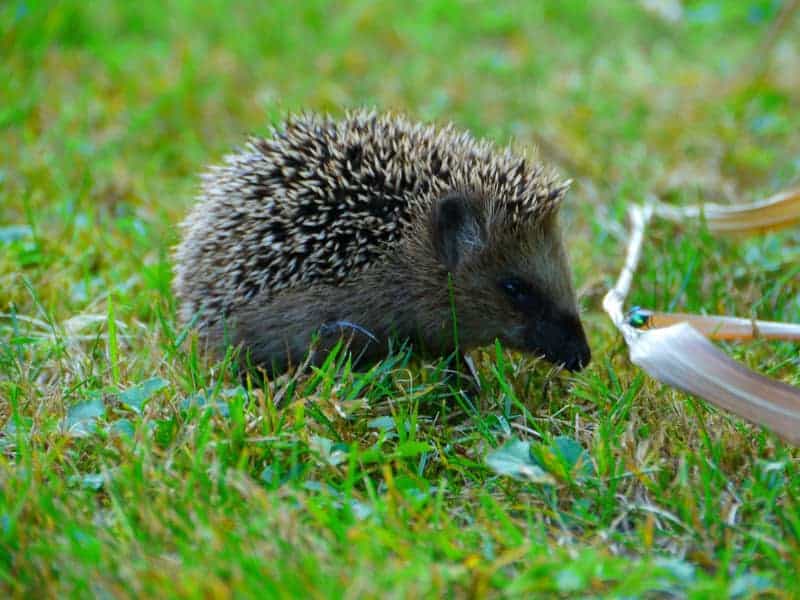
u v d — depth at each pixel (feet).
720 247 33.71
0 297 31.07
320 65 50.85
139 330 28.84
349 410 23.35
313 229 26.76
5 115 42.50
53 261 33.12
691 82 50.29
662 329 23.43
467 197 27.40
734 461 22.18
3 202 36.83
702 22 57.82
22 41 49.39
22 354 27.04
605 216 36.88
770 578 18.22
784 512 20.25
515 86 49.98
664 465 21.97
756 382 21.52
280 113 39.70
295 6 57.00
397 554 18.74
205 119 45.14
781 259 33.37
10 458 22.68
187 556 17.99
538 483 21.31
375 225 27.12
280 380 25.66
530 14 58.70
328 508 19.66
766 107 47.03
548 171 29.07
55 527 19.45
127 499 20.29
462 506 20.88
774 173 40.98
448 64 52.44
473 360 28.78
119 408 24.47
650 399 24.70
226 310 27.63
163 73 48.70
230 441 21.72
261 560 17.72
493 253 27.48
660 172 41.22
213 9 56.29
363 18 56.39
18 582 18.03
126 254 33.94
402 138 28.12
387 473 20.12
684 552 19.42
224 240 27.76
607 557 18.37
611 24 58.49
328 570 17.61
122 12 55.42
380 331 28.02
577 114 46.78
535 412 25.45
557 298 27.53
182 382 24.73
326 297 27.14
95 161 40.55
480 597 17.48
